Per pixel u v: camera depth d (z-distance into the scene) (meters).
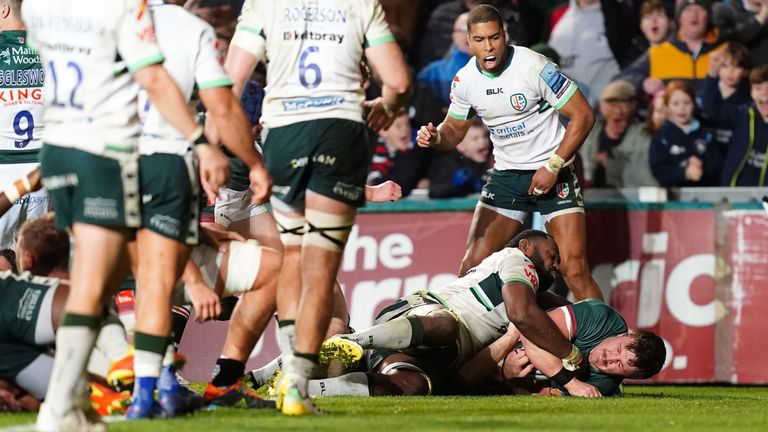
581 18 31.73
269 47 14.63
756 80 31.02
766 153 31.02
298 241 15.13
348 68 14.60
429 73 31.06
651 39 31.45
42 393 15.66
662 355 20.97
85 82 11.86
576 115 24.36
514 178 25.58
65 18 11.95
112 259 11.98
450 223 29.34
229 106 13.17
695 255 29.64
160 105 11.98
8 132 23.67
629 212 29.72
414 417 14.78
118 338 14.80
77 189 11.85
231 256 15.68
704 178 31.11
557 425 14.09
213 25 31.06
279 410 15.00
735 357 29.38
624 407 18.06
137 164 12.03
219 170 12.37
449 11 31.31
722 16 31.23
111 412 15.24
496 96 24.95
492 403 18.31
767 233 29.47
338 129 14.35
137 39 11.83
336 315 22.66
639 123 31.30
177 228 13.00
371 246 29.33
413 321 20.78
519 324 20.44
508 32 31.84
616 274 29.61
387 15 31.27
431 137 25.62
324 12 14.54
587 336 21.00
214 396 15.53
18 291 15.19
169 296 13.30
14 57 23.59
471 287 22.09
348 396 20.19
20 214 23.61
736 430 14.13
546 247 21.64
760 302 29.42
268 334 28.39
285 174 14.50
